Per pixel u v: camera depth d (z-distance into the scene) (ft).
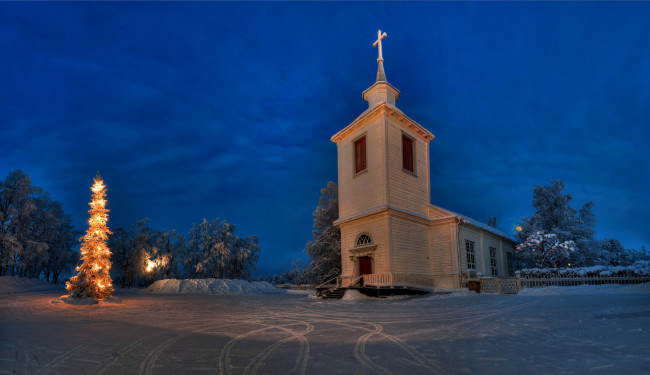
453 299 55.42
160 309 46.09
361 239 80.84
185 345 22.09
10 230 102.17
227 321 33.71
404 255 76.13
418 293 72.02
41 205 114.83
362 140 86.22
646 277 58.13
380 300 62.59
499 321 30.35
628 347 18.28
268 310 44.68
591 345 19.21
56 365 17.53
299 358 18.60
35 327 29.30
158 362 18.04
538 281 65.67
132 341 23.38
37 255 104.47
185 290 94.38
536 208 103.50
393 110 81.15
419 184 86.38
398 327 28.99
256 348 21.15
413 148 87.56
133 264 126.82
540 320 29.12
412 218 79.92
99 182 60.49
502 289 66.85
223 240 132.26
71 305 50.03
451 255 79.41
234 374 15.90
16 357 19.04
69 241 131.54
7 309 43.55
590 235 97.30
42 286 105.19
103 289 55.88
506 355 18.08
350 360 18.02
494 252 100.42
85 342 22.99
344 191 89.04
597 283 62.90
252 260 135.03
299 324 31.42
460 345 21.04
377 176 79.41
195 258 131.75
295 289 113.09
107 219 60.03
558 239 90.89
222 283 99.30
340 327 29.40
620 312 29.71
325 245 111.75
